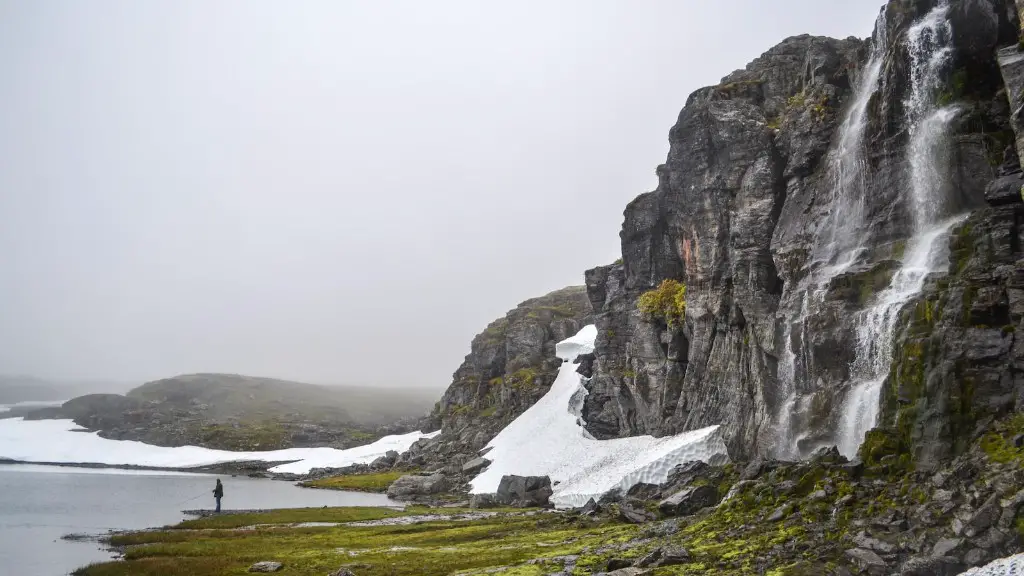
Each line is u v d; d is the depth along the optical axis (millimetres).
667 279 80688
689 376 69375
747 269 59625
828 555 27203
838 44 62094
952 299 34594
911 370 35219
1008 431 28766
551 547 42969
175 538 55094
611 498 61594
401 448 163125
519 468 88062
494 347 145125
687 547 33500
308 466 153625
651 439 75000
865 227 46531
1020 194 34594
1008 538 23156
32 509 79125
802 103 59062
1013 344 31078
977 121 40188
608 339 91312
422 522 62719
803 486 35750
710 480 52031
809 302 49094
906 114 44406
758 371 56562
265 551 47531
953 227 38156
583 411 94688
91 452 188625
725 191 64875
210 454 185250
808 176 55562
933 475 29469
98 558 46281
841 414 42406
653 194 84125
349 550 47031
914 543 25594
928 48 43406
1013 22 40375
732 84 67938
